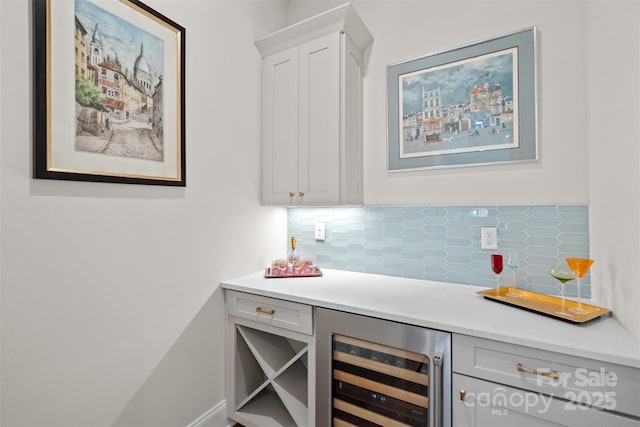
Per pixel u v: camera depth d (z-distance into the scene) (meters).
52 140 1.04
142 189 1.35
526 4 1.52
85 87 1.13
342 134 1.69
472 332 1.05
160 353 1.42
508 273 1.55
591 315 1.12
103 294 1.21
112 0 1.22
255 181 1.97
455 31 1.69
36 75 1.01
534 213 1.50
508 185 1.56
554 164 1.46
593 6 1.28
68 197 1.11
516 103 1.53
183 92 1.50
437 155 1.72
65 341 1.10
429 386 1.14
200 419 1.61
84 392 1.16
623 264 1.04
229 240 1.79
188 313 1.55
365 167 1.94
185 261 1.54
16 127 0.98
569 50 1.43
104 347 1.22
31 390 1.02
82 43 1.12
